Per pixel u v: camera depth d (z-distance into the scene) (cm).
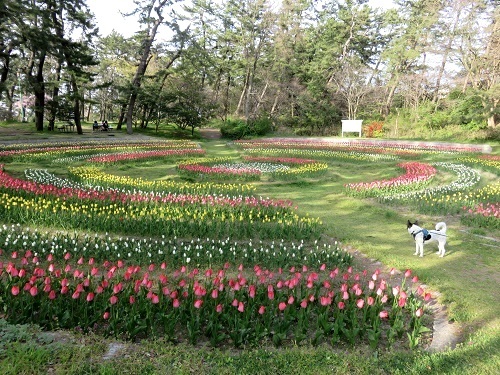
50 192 1233
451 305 648
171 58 4609
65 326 539
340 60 5275
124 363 452
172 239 966
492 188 1505
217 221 1091
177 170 2038
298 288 704
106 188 1466
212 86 6266
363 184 1619
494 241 1009
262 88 5581
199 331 529
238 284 583
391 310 600
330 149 3086
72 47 3606
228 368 455
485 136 3669
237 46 5303
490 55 3666
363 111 5081
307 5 5494
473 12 3881
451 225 1170
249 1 4881
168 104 4647
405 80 4584
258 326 529
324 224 1166
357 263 861
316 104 5138
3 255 794
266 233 1009
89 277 607
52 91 4494
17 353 445
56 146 2889
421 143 3472
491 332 554
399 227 1163
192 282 626
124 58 4975
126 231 994
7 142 2950
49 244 827
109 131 4394
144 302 570
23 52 4619
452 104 4244
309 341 535
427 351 514
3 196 1154
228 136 4559
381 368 471
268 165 2252
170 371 444
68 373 426
